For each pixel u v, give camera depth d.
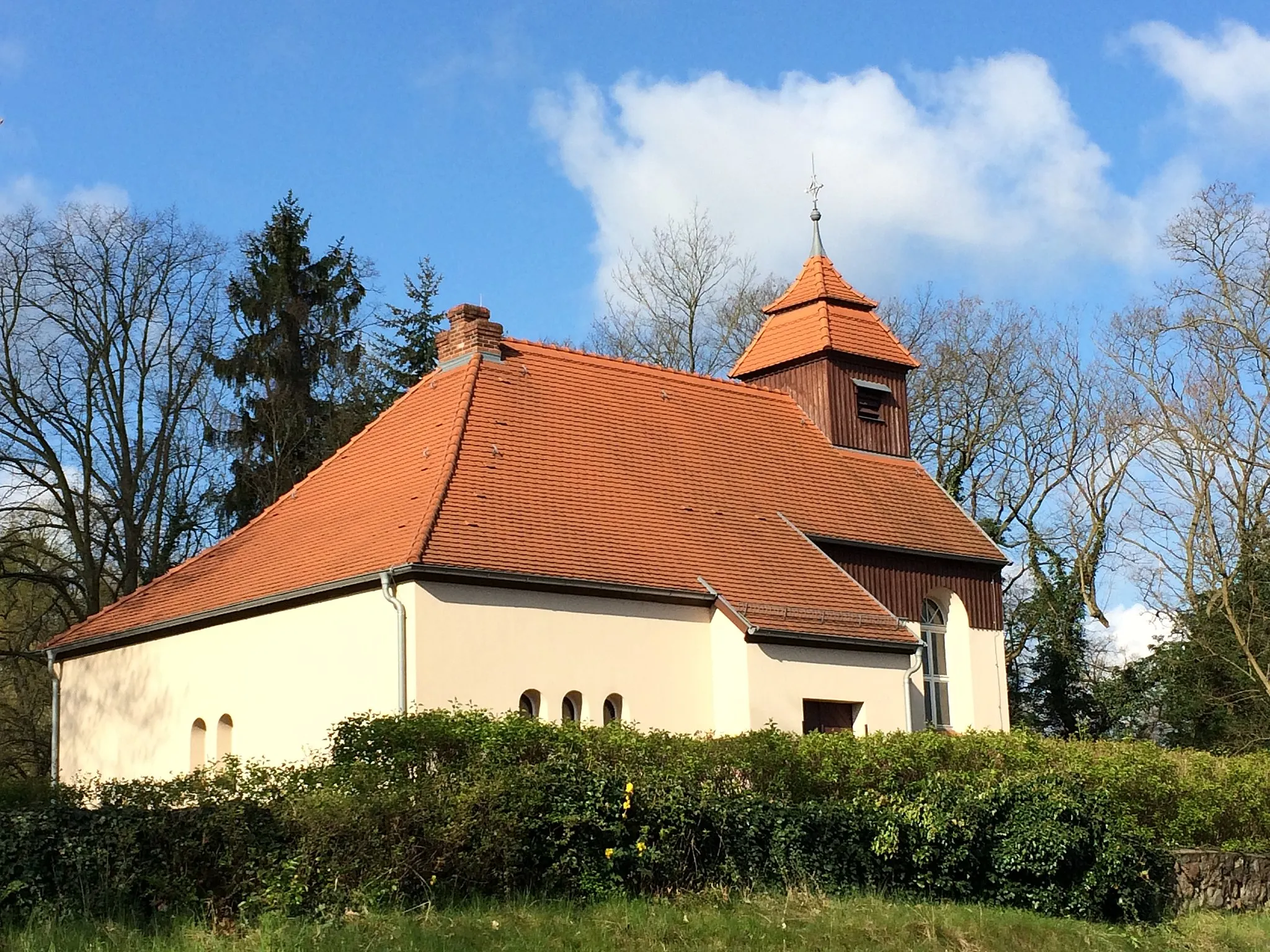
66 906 12.55
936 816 17.25
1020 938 15.81
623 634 23.06
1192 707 39.69
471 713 17.16
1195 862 20.03
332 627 22.27
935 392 49.91
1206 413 39.38
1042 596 47.25
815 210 35.75
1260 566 38.81
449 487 22.95
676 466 27.39
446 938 12.67
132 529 39.41
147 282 39.03
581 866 14.90
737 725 23.39
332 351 45.00
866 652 25.16
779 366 33.66
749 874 16.05
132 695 26.89
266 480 42.56
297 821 13.38
